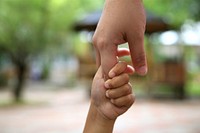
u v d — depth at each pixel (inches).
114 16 39.9
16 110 457.1
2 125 348.2
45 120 381.4
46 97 627.8
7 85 843.4
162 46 601.6
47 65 591.2
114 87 40.6
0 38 482.3
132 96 41.4
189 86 682.8
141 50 40.5
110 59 40.6
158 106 495.8
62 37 520.4
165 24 481.7
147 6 466.6
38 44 500.1
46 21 494.0
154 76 582.6
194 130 316.5
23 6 481.1
